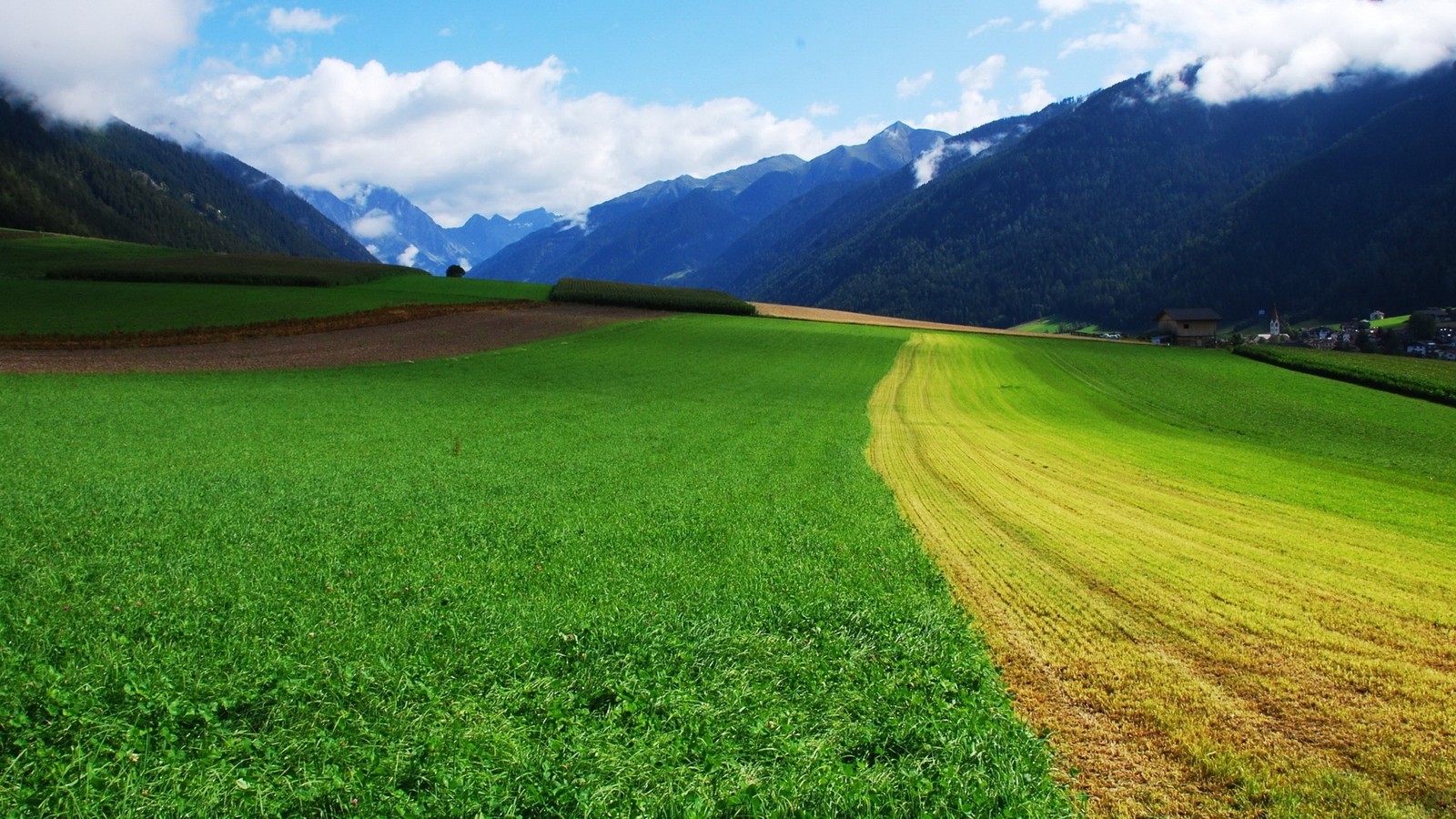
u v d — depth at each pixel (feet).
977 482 86.48
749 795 25.04
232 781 24.49
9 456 75.36
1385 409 163.63
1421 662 39.34
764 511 65.77
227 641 35.32
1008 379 204.85
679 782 25.68
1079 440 121.39
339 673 32.17
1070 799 26.99
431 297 289.12
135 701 29.14
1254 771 29.19
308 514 58.80
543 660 34.78
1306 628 43.57
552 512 62.49
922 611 43.52
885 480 85.92
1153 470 97.14
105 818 22.65
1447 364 219.00
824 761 27.53
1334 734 32.04
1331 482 92.02
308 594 41.78
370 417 111.75
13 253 324.60
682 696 31.65
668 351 218.79
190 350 171.63
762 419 128.36
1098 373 219.41
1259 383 201.05
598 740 27.99
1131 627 43.45
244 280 288.92
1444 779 28.99
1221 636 42.27
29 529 52.11
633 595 43.78
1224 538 63.87
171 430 94.32
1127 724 32.63
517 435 102.73
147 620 37.52
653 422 119.03
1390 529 68.85
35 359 149.69
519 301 293.64
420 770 25.68
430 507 62.69
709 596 44.04
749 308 331.98
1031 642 41.11
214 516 57.00
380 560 48.73
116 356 159.33
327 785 24.45
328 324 216.33
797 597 44.68
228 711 29.37
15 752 25.85
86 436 87.51
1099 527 67.05
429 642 35.99
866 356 234.99
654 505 66.23
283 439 92.63
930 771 27.63
